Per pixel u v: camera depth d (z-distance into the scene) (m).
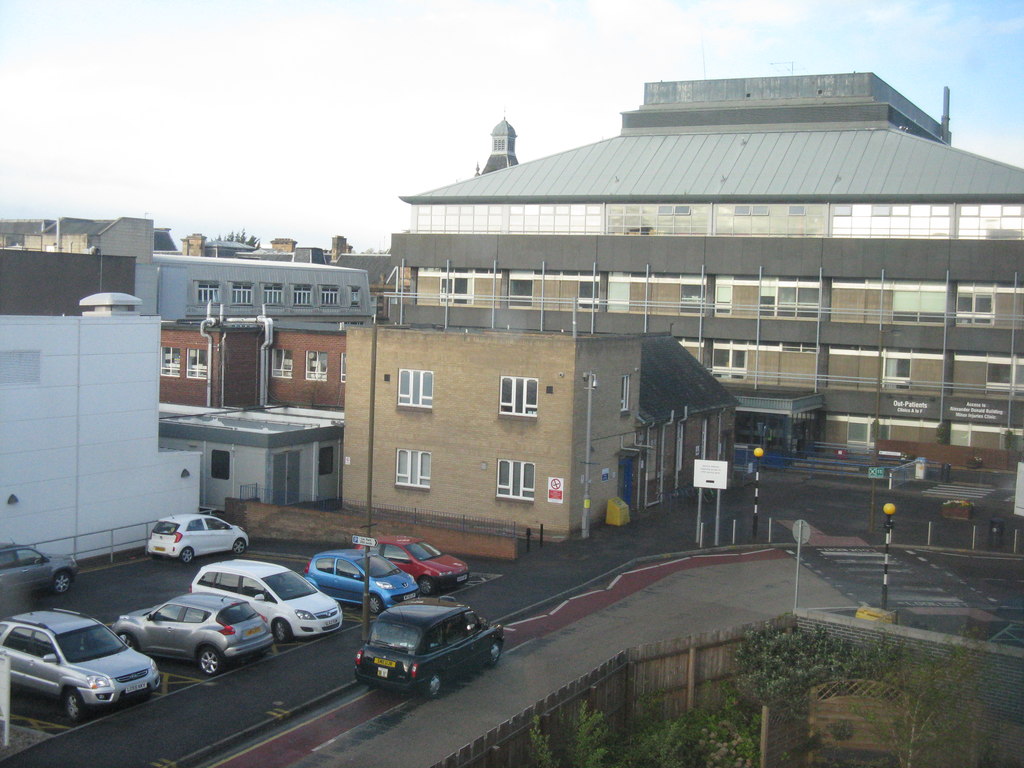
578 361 38.09
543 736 19.19
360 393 42.09
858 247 64.19
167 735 20.02
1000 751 21.55
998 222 62.75
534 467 38.88
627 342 41.38
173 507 39.06
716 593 31.64
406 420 41.16
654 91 82.00
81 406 35.38
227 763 18.98
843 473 57.19
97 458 36.00
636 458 43.09
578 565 34.66
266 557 36.31
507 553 35.25
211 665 23.64
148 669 21.73
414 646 22.09
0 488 32.91
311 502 43.09
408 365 41.09
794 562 36.03
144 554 36.94
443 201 78.88
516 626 27.95
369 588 27.78
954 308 63.03
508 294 76.00
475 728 20.77
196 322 59.31
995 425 62.19
